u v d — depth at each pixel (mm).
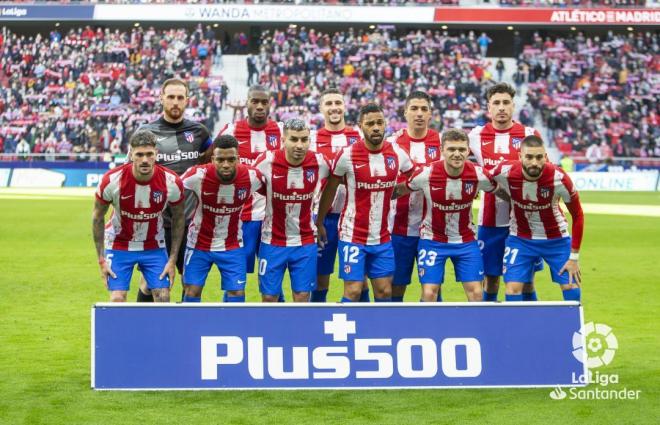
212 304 6191
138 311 6172
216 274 12328
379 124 7410
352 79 41656
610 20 43688
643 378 6480
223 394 6051
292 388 6129
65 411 5637
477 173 7539
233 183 7359
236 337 6164
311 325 6195
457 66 42719
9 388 6184
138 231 7328
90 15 43531
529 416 5551
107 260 7430
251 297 10398
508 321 6277
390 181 7570
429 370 6207
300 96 40375
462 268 7785
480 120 39188
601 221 21188
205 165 7430
